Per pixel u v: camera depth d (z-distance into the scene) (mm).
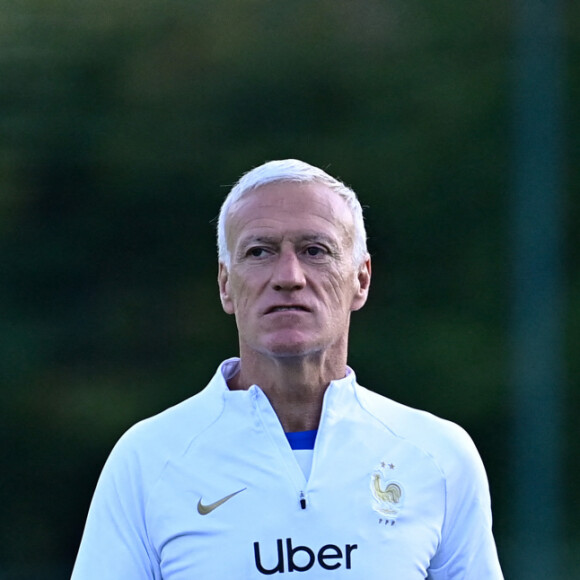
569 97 31422
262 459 7957
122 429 32469
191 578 7719
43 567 32406
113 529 7949
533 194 31562
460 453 8352
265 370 8164
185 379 32719
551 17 31453
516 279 31562
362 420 8234
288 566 7680
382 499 7969
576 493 30453
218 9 32656
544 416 30812
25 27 32656
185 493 7887
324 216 8086
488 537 8375
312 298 7996
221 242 8508
